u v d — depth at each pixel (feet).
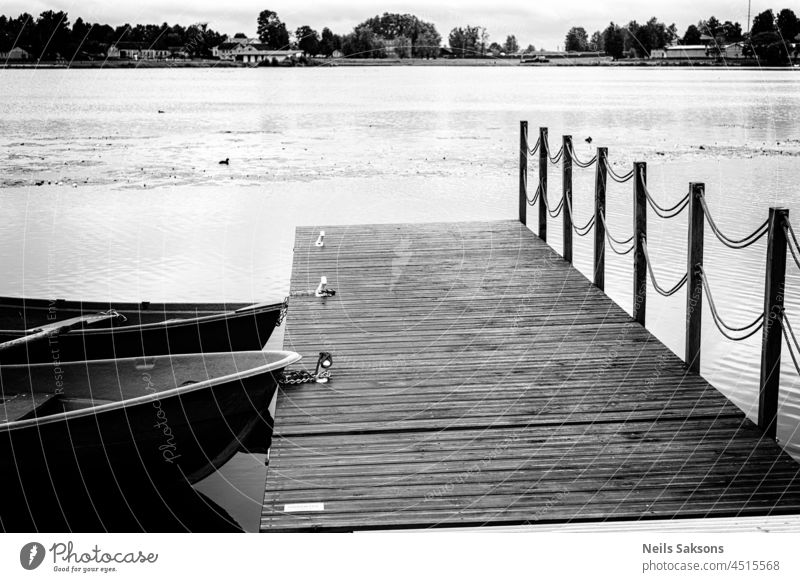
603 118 84.89
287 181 50.96
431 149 64.80
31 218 40.68
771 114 87.35
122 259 33.22
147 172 54.34
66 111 96.68
